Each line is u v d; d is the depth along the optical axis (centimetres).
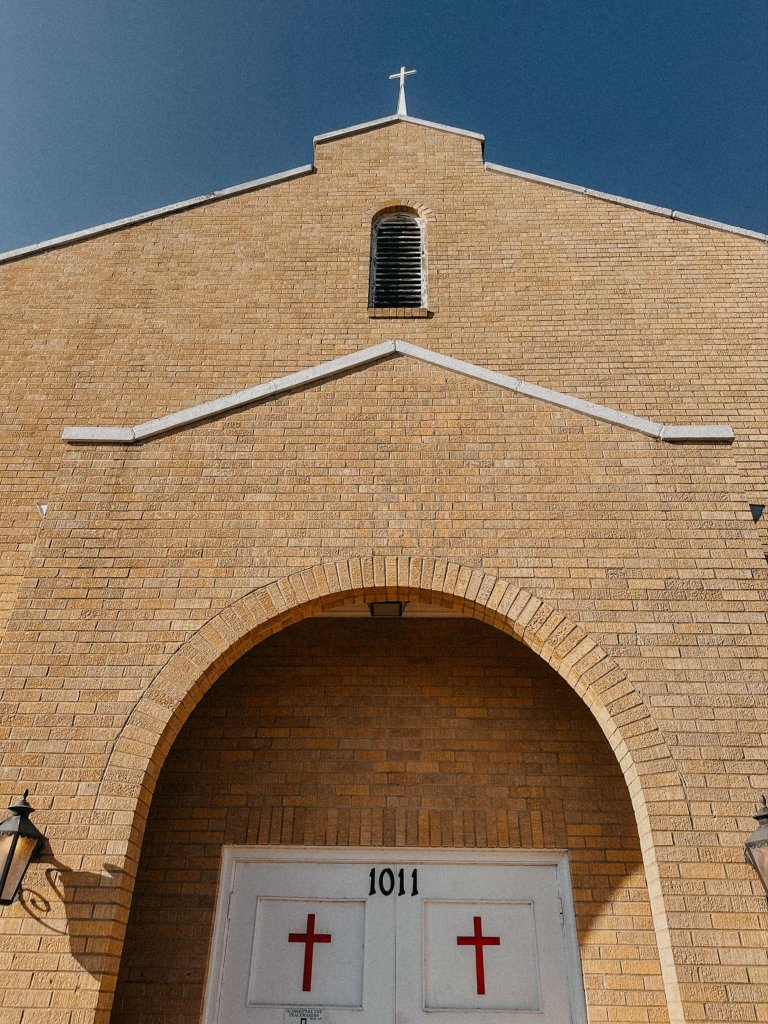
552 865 513
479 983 480
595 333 759
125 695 436
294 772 541
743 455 674
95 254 830
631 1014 453
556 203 866
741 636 445
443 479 511
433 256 825
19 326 773
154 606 465
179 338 763
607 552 478
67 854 392
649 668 436
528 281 802
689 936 365
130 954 482
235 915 503
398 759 544
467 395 552
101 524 495
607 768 537
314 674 580
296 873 516
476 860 515
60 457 680
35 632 455
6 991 361
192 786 538
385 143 931
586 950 474
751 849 370
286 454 525
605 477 508
